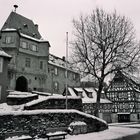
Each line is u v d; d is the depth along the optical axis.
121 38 27.77
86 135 20.75
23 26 51.94
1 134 16.06
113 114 55.19
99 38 28.20
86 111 50.12
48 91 54.22
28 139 15.73
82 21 29.95
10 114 17.14
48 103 25.66
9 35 45.00
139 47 27.45
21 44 47.84
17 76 45.81
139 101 59.50
